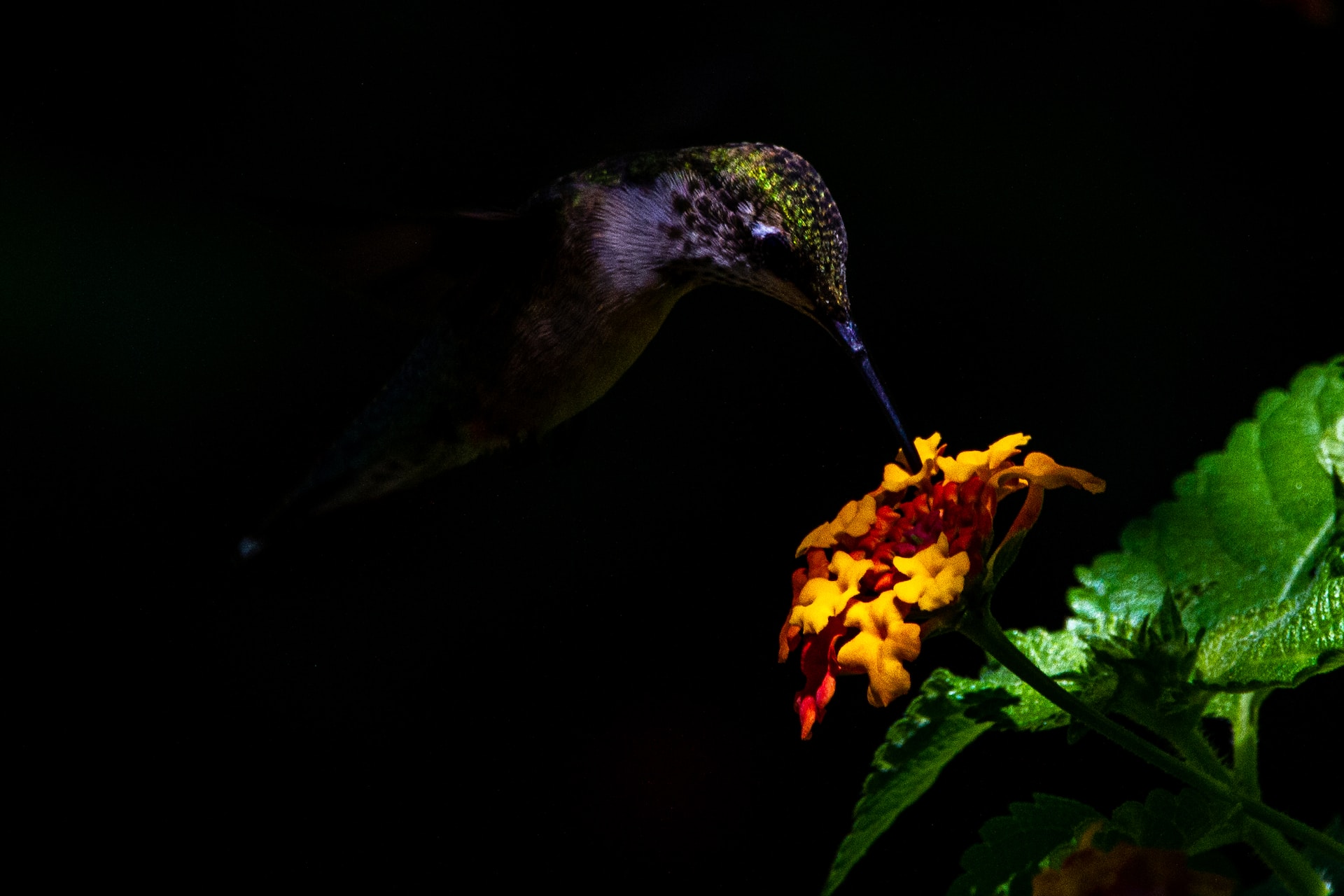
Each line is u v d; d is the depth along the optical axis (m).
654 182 0.54
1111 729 0.44
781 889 0.70
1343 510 0.47
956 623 0.44
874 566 0.44
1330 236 0.83
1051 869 0.44
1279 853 0.45
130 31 0.83
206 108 0.84
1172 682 0.45
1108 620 0.48
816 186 0.53
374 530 0.58
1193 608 0.47
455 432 0.56
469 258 0.55
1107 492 0.79
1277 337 0.82
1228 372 0.81
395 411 0.56
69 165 0.82
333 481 0.57
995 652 0.44
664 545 0.81
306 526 0.58
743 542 0.81
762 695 0.76
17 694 0.77
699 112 0.55
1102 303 0.84
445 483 0.58
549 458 0.60
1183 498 0.48
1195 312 0.83
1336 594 0.45
